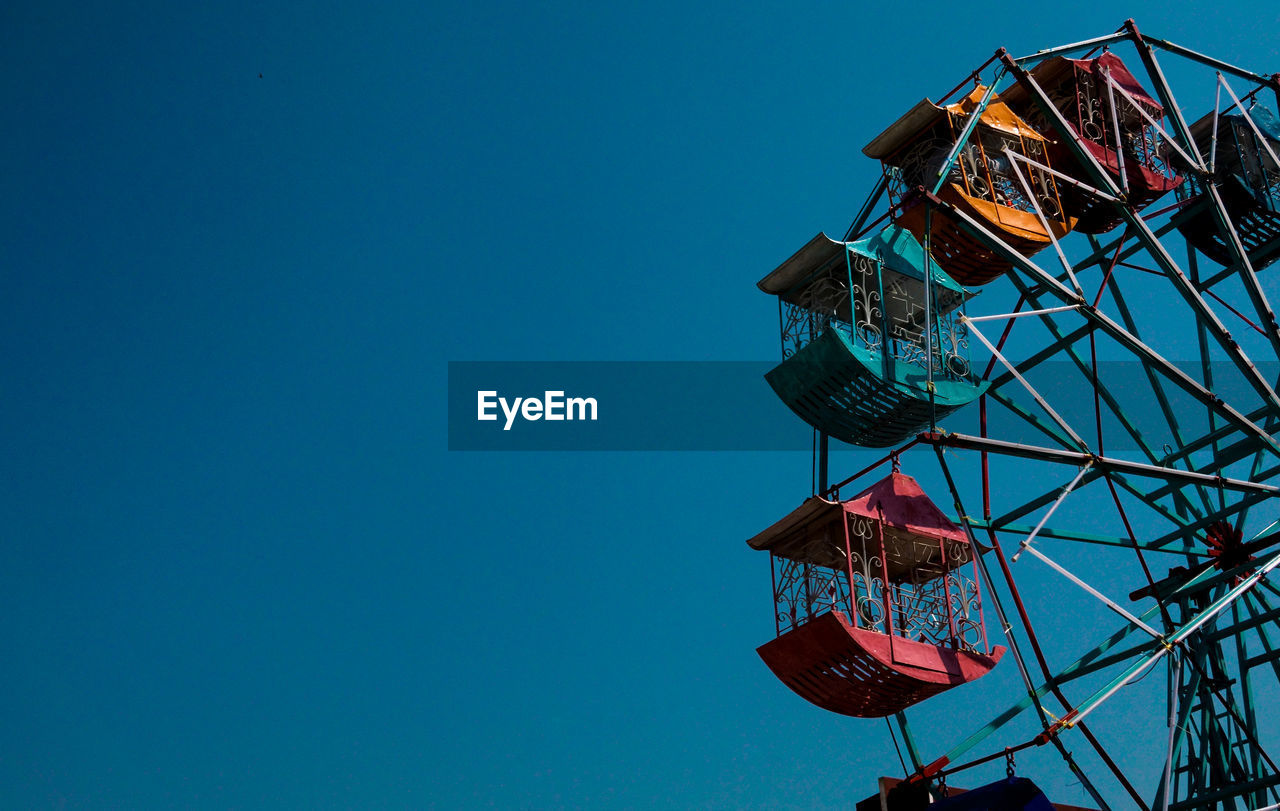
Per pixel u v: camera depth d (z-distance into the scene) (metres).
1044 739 14.57
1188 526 18.89
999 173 19.48
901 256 18.39
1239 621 18.89
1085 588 15.10
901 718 17.72
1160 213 20.58
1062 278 20.81
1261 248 21.33
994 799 15.05
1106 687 14.86
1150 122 20.39
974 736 16.16
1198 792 16.94
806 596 17.41
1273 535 18.17
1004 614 15.23
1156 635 15.07
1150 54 19.48
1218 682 17.69
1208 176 18.94
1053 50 18.77
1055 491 17.05
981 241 17.61
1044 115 18.98
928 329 16.73
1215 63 20.23
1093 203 20.88
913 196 19.23
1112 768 14.65
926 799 15.95
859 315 18.91
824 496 18.22
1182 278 17.66
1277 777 15.99
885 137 19.50
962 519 15.49
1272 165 21.09
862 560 17.44
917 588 18.61
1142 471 16.47
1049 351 19.98
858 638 16.58
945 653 17.45
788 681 17.56
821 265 18.23
